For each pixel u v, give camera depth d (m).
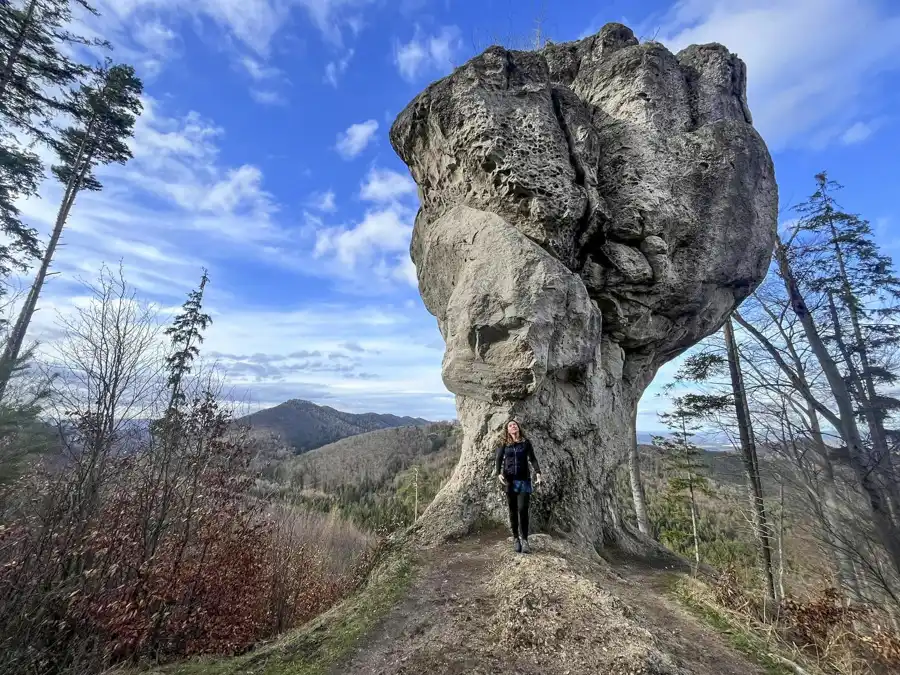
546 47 10.77
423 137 8.74
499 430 7.06
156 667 4.63
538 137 7.43
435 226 8.66
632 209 7.75
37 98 14.05
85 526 5.55
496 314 6.54
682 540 20.08
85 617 5.05
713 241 8.32
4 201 14.12
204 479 6.78
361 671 3.73
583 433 7.58
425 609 4.56
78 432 5.76
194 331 15.94
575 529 6.86
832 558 8.60
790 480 9.64
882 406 10.17
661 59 8.85
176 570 5.93
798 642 5.09
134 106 17.81
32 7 13.16
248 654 4.45
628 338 8.52
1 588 4.70
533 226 7.25
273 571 8.05
